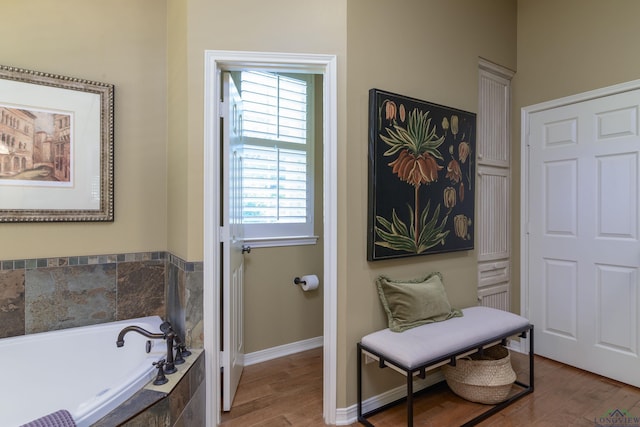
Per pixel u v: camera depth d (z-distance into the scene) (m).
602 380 2.32
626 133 2.26
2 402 1.61
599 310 2.39
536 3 2.77
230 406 1.95
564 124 2.59
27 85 1.78
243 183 2.55
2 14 1.75
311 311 2.88
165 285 2.14
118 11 2.02
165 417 1.30
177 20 1.94
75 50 1.91
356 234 1.91
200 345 1.76
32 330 1.80
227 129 1.87
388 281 1.99
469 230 2.43
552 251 2.66
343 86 1.85
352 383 1.89
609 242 2.34
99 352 1.83
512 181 2.92
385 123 1.97
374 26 1.97
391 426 1.82
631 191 2.24
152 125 2.11
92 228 1.96
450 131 2.31
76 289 1.92
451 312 2.12
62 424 1.03
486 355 2.26
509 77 2.90
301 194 2.87
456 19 2.41
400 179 2.04
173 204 2.00
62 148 1.87
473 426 1.82
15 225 1.76
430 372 2.24
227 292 1.88
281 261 2.72
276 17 1.81
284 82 2.77
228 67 1.84
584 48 2.48
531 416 1.91
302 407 1.99
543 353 2.71
